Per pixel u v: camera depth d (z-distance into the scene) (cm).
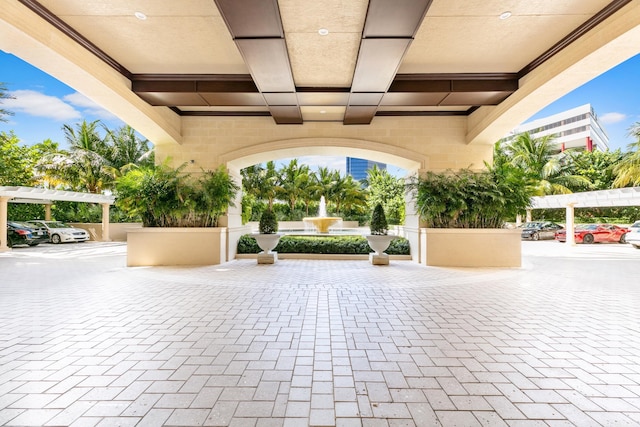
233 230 916
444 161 865
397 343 312
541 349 299
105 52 564
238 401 212
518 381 240
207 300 467
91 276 657
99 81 559
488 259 796
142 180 805
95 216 1819
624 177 1527
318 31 460
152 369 256
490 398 217
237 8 386
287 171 2286
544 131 4659
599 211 2014
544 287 562
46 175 1744
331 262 859
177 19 467
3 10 396
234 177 948
